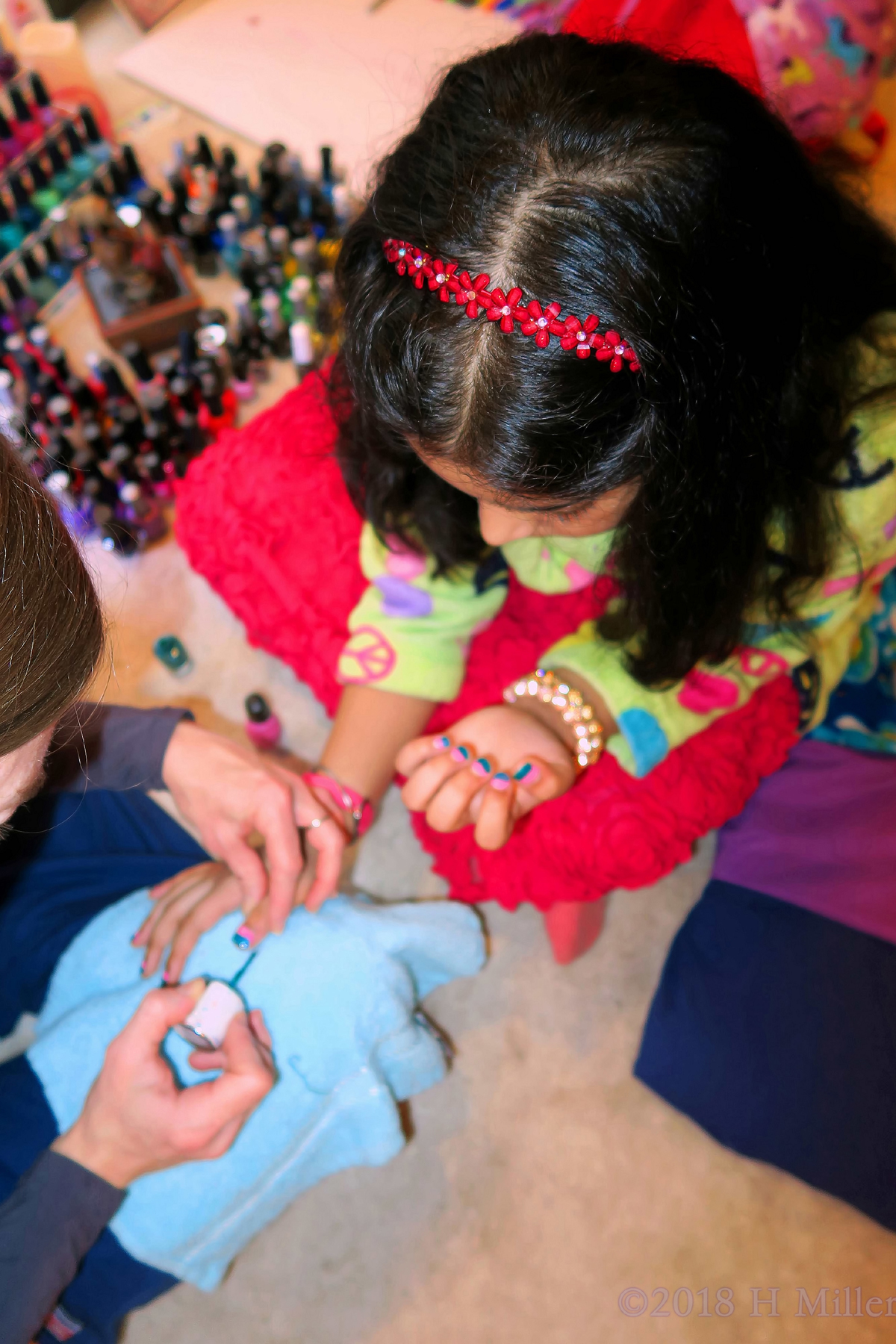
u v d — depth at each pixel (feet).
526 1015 4.21
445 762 3.18
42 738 1.77
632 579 2.94
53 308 6.11
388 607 3.84
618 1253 3.79
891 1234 3.78
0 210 6.06
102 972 3.45
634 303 2.05
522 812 3.25
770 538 3.16
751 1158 3.85
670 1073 3.93
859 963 3.81
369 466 3.25
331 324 3.25
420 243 2.15
